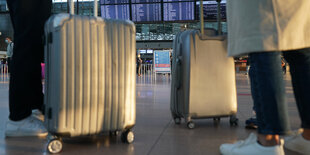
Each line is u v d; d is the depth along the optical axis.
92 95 1.44
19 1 1.70
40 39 1.78
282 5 1.11
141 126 2.08
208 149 1.46
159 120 2.33
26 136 1.74
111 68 1.50
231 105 2.09
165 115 2.59
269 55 1.12
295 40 1.11
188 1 9.97
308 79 1.25
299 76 1.28
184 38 2.07
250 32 1.12
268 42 1.08
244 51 1.13
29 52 1.73
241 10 1.16
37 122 1.78
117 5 10.34
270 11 1.10
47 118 1.40
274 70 1.12
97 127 1.46
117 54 1.51
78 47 1.40
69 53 1.38
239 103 3.51
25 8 1.71
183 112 2.03
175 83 2.13
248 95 4.58
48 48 1.39
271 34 1.09
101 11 10.45
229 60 2.10
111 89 1.50
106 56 1.48
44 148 1.47
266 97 1.12
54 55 1.37
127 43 1.55
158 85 7.08
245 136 1.77
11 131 1.71
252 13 1.12
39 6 1.77
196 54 2.03
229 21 1.26
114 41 1.51
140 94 4.64
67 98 1.38
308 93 1.26
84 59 1.42
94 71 1.44
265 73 1.12
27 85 1.73
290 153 1.38
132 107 1.58
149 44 17.52
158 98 4.02
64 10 10.34
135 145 1.54
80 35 1.41
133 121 1.58
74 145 1.53
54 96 1.37
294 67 1.30
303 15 1.13
